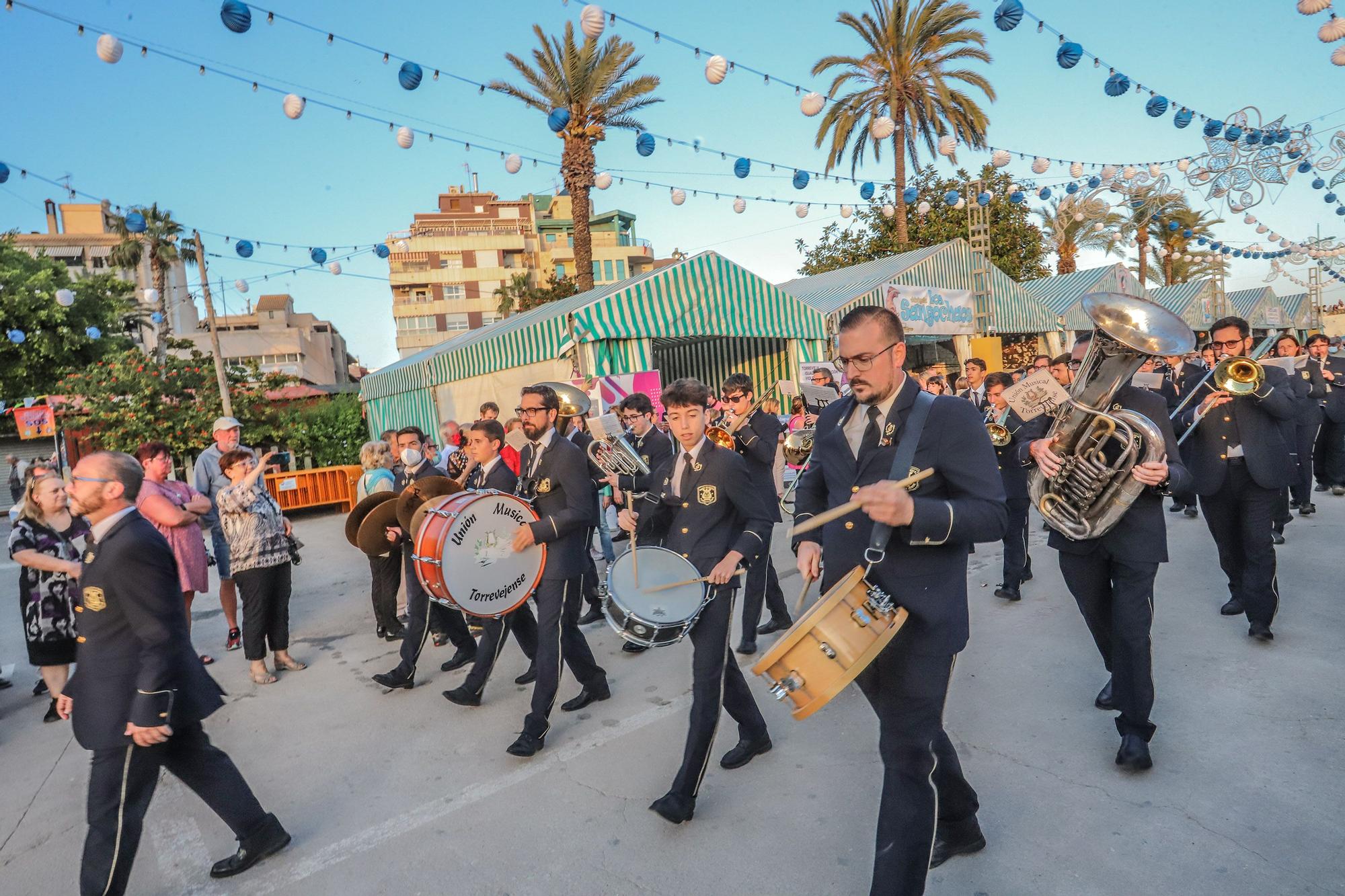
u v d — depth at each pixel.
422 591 5.12
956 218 26.59
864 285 16.05
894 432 2.47
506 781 3.77
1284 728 3.57
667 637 3.21
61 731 5.02
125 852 2.83
